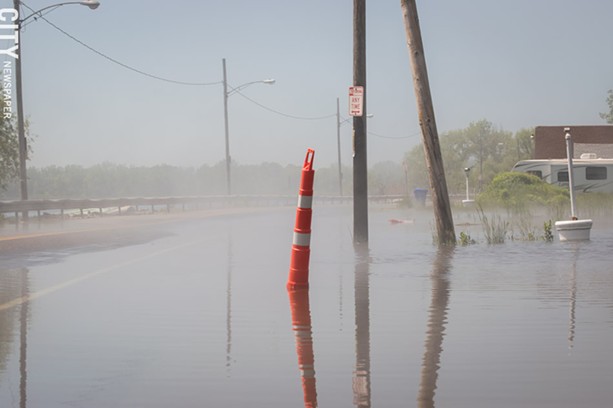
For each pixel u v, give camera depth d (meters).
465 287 8.93
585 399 3.97
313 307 7.46
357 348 5.39
